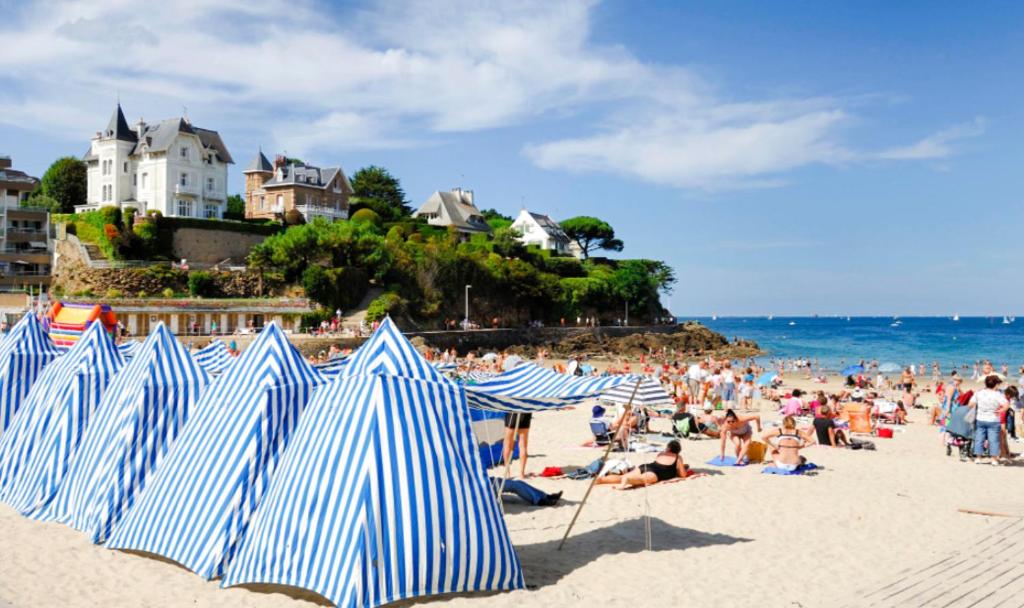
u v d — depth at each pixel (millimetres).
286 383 9992
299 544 8109
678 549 10203
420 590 7875
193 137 82062
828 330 169250
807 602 8258
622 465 14312
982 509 12227
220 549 9000
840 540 10672
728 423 16156
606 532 11023
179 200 81000
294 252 70750
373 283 75125
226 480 9422
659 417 24781
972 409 16969
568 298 94312
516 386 10883
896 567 9469
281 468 8820
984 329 165750
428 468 8266
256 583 8453
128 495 10695
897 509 12414
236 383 10133
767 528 11289
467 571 8195
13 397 14906
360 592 7523
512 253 99312
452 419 8766
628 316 101062
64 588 8484
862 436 21500
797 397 21906
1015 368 61344
